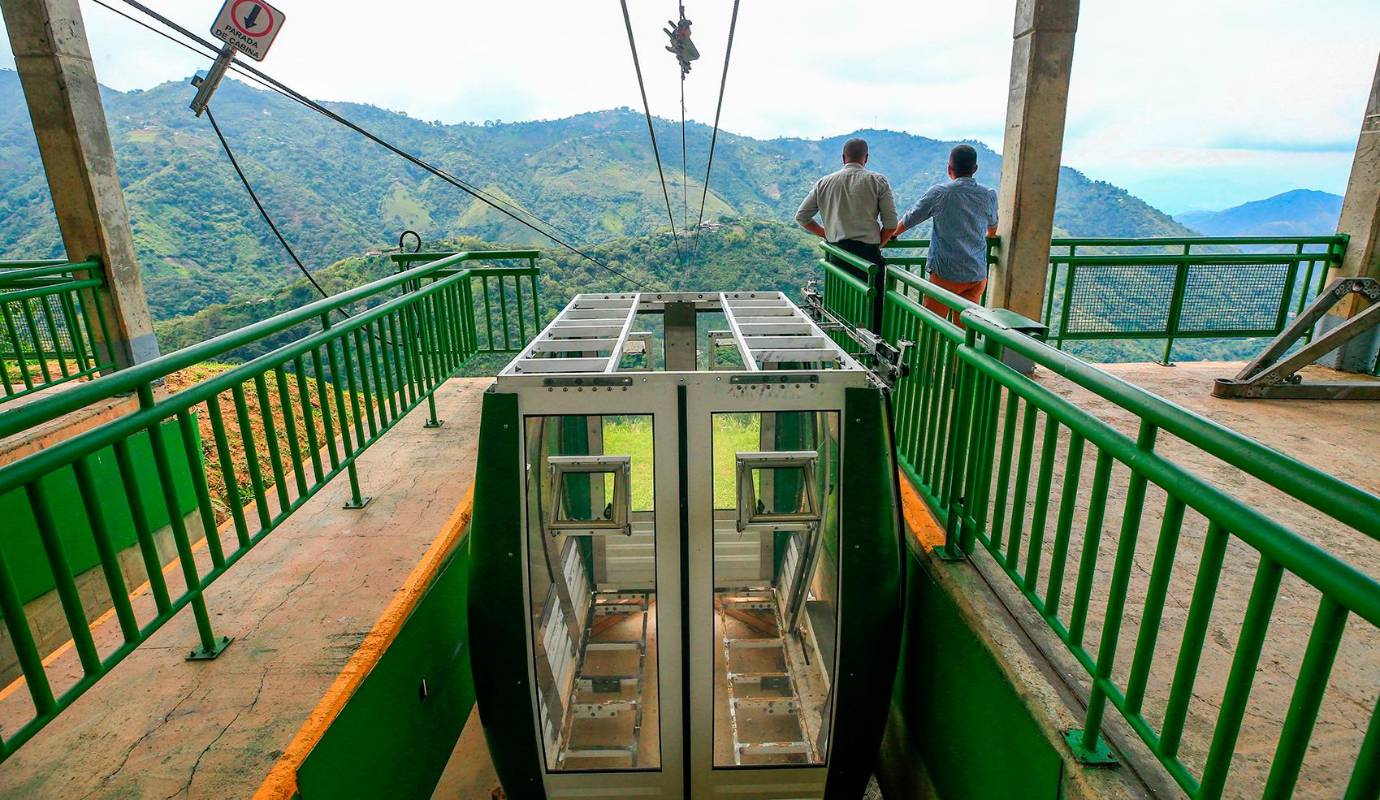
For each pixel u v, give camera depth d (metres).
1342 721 2.00
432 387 4.61
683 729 2.79
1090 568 1.86
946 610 2.78
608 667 3.73
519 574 2.58
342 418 3.27
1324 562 1.15
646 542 4.13
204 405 7.77
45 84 4.90
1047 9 4.83
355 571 3.18
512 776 2.80
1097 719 1.85
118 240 5.35
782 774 2.85
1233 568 2.81
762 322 3.42
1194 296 5.75
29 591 4.14
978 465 2.66
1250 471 1.31
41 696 1.74
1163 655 2.29
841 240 5.09
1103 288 5.70
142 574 5.01
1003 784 2.26
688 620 2.69
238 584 3.10
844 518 2.61
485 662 2.63
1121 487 3.58
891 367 2.73
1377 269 5.36
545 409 2.53
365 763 2.54
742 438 4.38
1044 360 2.03
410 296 4.02
